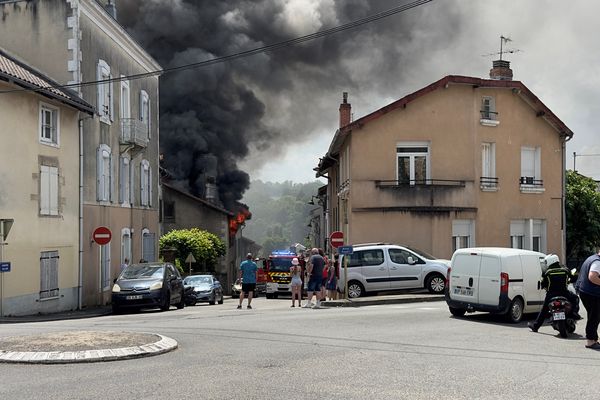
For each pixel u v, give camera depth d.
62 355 9.05
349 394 7.30
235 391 7.37
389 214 28.36
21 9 25.55
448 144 29.03
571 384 8.09
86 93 26.14
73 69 25.27
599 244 41.03
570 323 13.34
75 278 24.73
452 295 16.22
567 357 10.32
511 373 8.73
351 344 11.05
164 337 10.80
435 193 28.52
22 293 20.84
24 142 21.22
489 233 29.50
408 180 28.91
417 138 28.81
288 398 7.08
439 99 29.11
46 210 22.53
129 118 31.00
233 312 19.02
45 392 7.26
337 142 31.20
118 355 9.25
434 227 28.38
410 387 7.71
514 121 30.42
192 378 8.05
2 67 20.69
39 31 25.50
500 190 29.89
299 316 16.17
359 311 17.97
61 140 23.70
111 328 13.50
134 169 32.75
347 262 23.75
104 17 27.64
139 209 33.62
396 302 21.92
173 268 24.06
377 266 23.77
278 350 10.30
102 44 28.14
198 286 30.92
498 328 14.13
